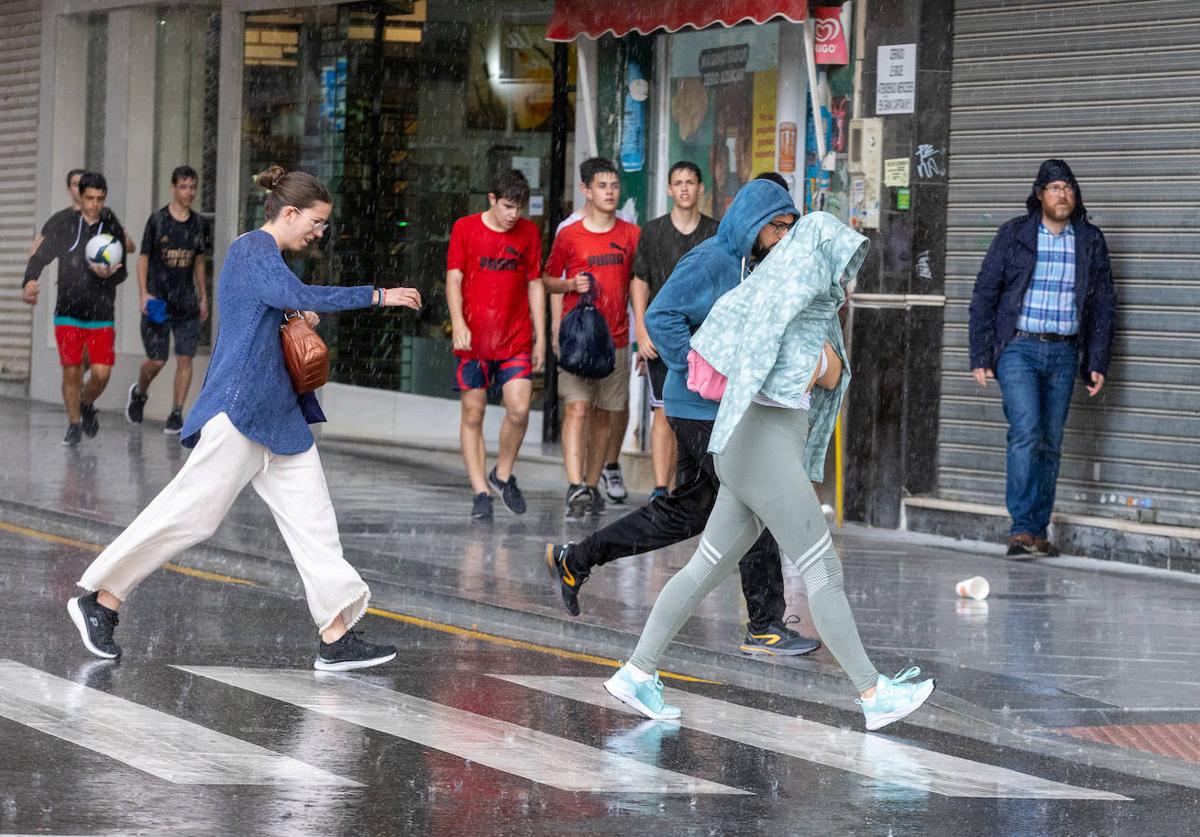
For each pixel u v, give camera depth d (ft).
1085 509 82.28
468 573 69.26
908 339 87.92
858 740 46.83
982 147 85.40
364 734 44.86
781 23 93.40
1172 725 49.47
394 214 119.85
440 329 116.26
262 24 128.36
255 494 91.50
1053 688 52.54
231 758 41.70
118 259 110.22
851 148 88.74
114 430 121.60
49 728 43.68
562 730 46.42
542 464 105.50
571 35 100.27
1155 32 79.36
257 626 59.72
